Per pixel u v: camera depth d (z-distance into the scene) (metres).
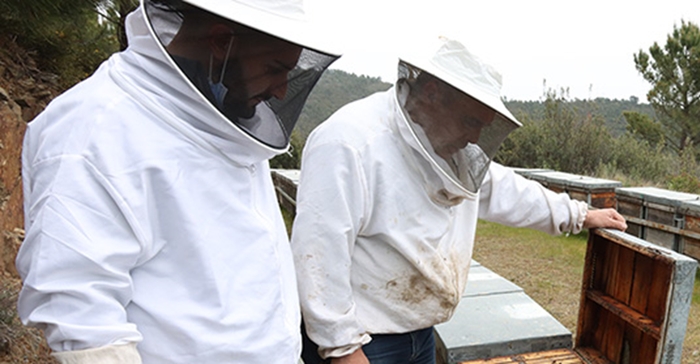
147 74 1.02
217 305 1.07
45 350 3.00
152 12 1.00
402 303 1.81
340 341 1.65
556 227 2.26
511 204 2.17
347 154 1.63
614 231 2.21
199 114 1.03
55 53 6.14
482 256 6.13
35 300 0.94
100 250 0.93
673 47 19.80
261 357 1.15
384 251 1.75
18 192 4.18
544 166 11.41
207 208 1.06
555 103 12.04
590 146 11.45
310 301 1.64
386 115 1.73
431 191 1.71
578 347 2.54
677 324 1.87
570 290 5.00
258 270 1.14
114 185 0.94
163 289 1.05
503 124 1.66
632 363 2.24
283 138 1.18
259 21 1.01
